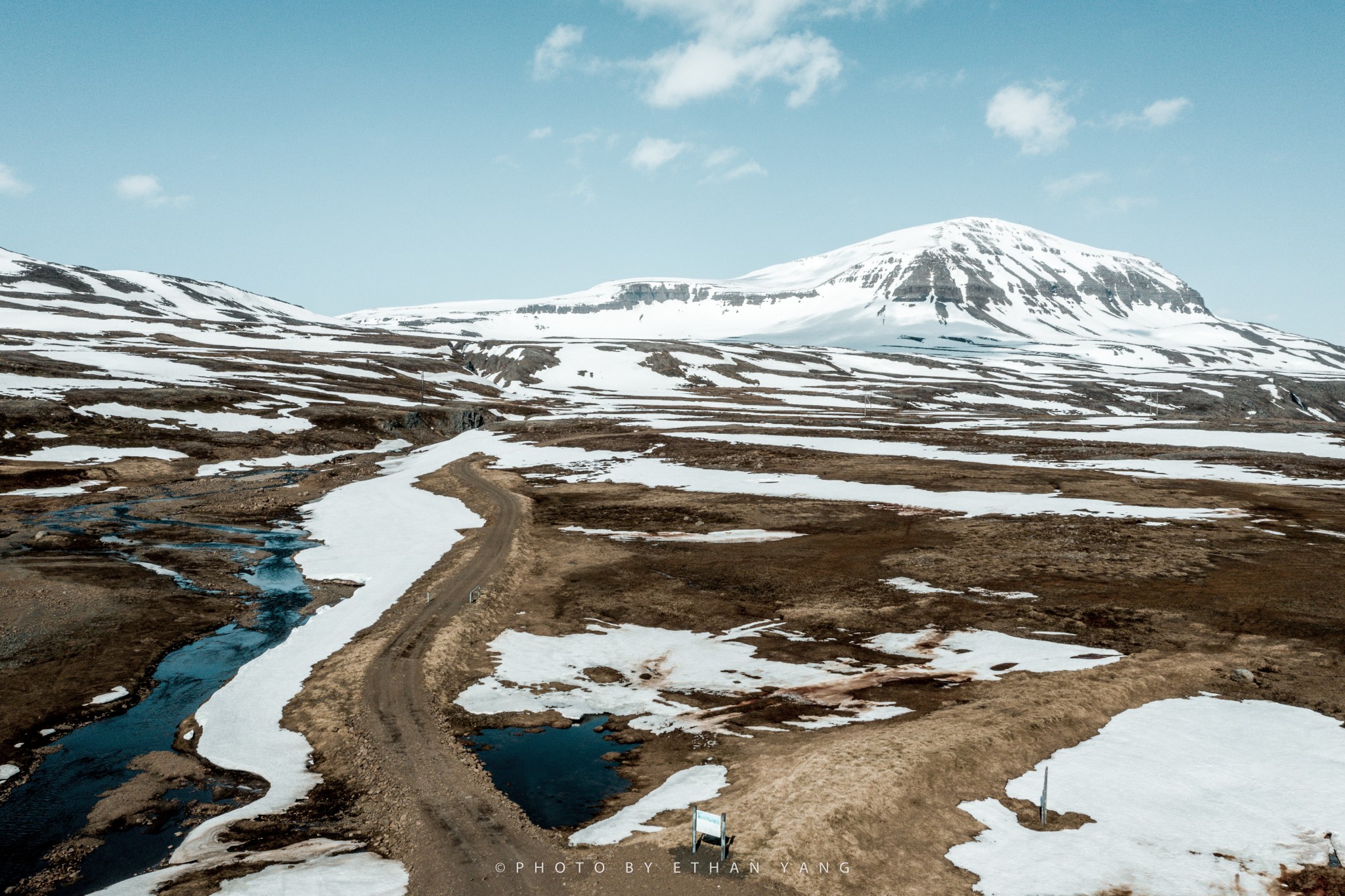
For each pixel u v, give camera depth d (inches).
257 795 1007.0
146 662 1453.0
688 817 893.2
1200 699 1192.2
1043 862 787.4
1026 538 2214.6
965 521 2469.2
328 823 931.3
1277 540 2080.5
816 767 960.9
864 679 1343.5
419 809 944.3
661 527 2583.7
